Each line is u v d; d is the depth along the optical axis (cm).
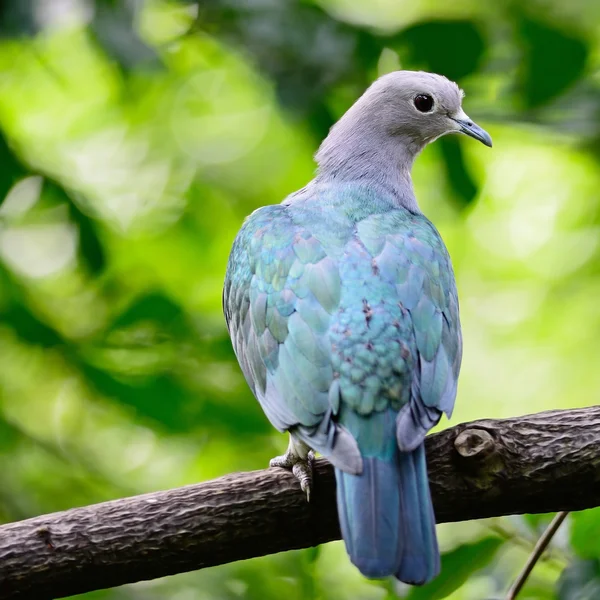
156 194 1630
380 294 824
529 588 1075
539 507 804
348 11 1650
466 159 1363
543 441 792
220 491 802
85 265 1390
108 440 1502
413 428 753
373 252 864
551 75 1346
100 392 1368
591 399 1698
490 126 1655
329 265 850
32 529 784
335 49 1322
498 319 1744
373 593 1262
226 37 1356
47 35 1354
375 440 752
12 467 1430
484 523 1005
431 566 700
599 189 1709
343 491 727
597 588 916
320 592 1223
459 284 1752
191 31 1366
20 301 1388
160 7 1386
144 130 1664
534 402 1712
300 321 823
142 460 1498
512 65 1362
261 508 802
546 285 1733
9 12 1223
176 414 1370
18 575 776
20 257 1526
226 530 797
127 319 1368
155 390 1359
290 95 1316
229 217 1653
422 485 732
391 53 1366
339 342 793
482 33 1335
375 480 728
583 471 788
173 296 1384
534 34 1346
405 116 1066
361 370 777
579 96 1364
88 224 1379
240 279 916
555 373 1714
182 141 1678
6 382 1466
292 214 938
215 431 1385
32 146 1577
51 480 1438
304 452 809
